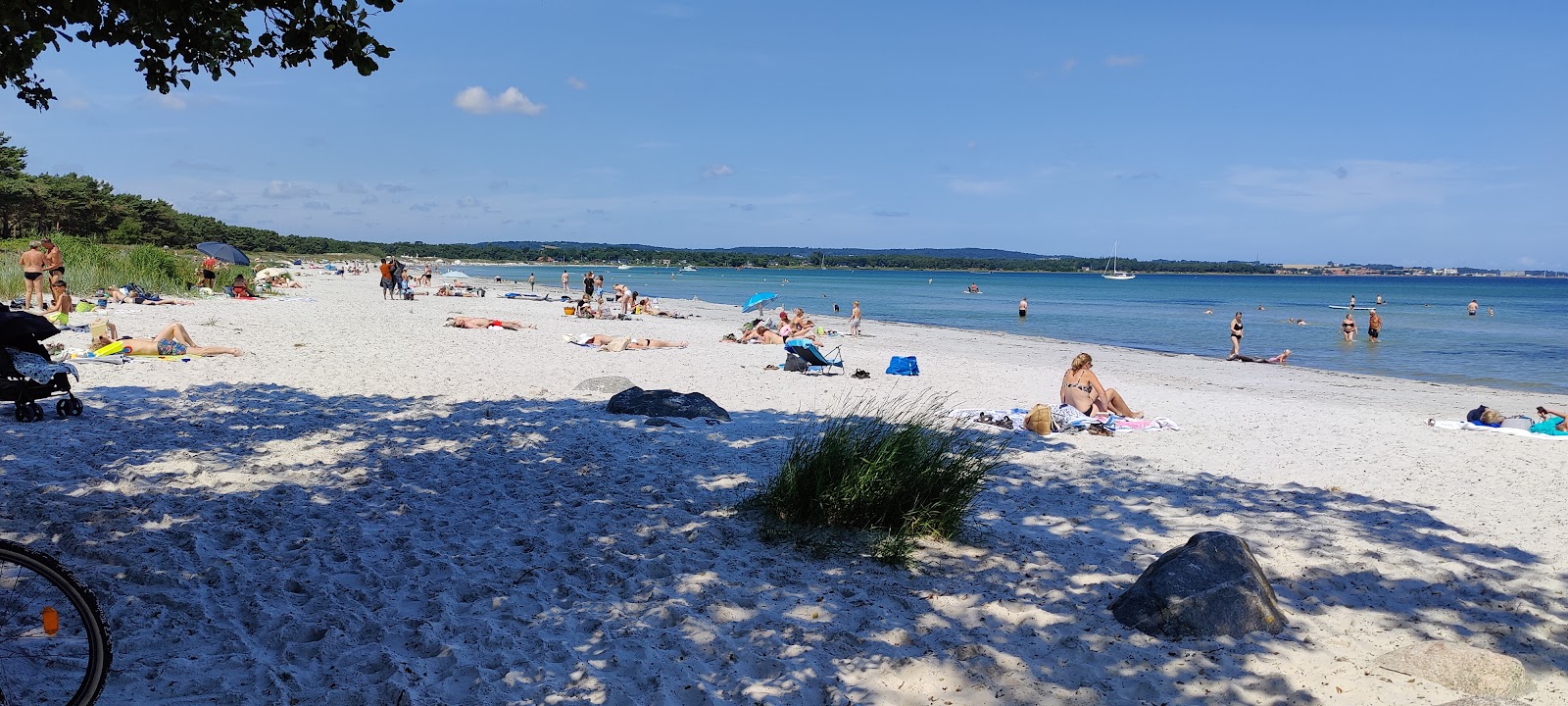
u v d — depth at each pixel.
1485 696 4.04
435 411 10.78
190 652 4.00
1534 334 38.59
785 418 11.59
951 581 5.39
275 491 6.86
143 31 5.29
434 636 4.27
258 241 150.62
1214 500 8.01
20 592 3.09
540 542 5.87
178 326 15.05
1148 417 13.43
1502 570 6.14
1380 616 5.16
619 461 8.39
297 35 5.23
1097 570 5.75
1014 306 65.06
